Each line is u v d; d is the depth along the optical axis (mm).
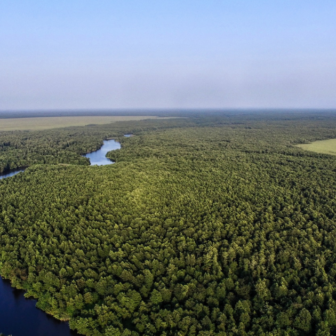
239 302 42844
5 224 67375
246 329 40688
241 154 144750
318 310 41344
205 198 80062
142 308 43938
